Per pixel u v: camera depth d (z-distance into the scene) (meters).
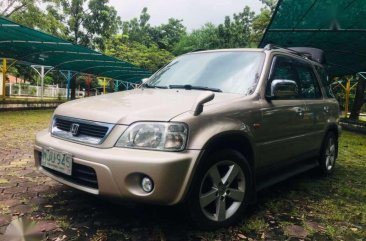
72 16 32.09
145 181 2.59
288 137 3.96
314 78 5.00
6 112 15.04
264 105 3.49
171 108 2.84
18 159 5.36
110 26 34.03
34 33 11.61
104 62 19.69
